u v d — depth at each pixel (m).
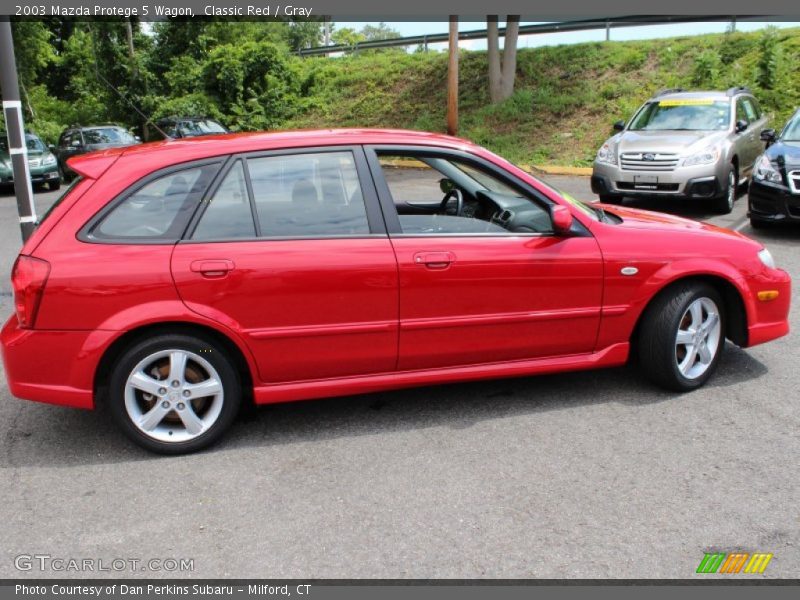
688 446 3.83
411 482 3.54
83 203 3.70
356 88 26.56
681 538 3.04
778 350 5.25
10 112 6.94
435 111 23.06
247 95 25.59
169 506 3.38
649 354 4.45
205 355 3.80
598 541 3.03
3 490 3.55
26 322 3.61
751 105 12.30
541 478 3.54
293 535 3.13
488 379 4.65
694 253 4.39
